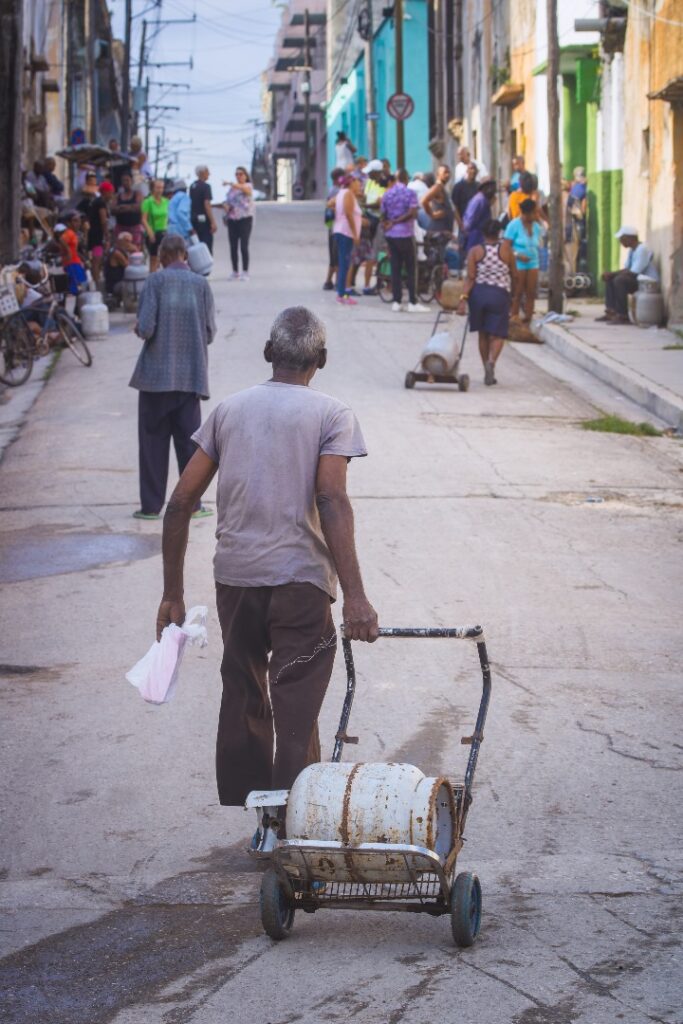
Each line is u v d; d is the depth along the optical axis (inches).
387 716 254.5
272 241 1386.6
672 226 767.1
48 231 905.5
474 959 155.4
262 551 175.9
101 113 2743.6
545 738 243.4
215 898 182.4
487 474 462.3
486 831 205.2
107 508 421.7
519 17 1153.4
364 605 170.6
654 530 397.1
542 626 309.1
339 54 2689.5
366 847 151.1
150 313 389.7
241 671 182.1
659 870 186.4
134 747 242.5
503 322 631.8
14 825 212.5
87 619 316.2
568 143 1010.7
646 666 283.4
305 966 155.3
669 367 644.7
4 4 694.5
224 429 179.9
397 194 840.3
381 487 441.4
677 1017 137.4
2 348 645.3
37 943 167.9
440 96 1683.1
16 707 262.1
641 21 820.6
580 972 150.3
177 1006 146.1
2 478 466.0
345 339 744.3
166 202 987.3
